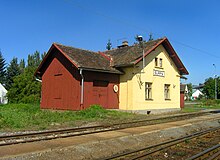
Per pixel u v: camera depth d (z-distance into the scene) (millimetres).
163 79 28250
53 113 20203
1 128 13836
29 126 14789
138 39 25031
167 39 27891
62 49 23922
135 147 10297
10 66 74375
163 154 8773
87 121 17422
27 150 8570
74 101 22766
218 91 68000
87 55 25562
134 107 24516
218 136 12844
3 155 7816
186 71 30703
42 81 26719
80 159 8258
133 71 24641
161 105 27641
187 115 23438
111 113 21875
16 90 37094
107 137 11133
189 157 8242
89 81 22891
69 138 10875
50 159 7918
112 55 28281
